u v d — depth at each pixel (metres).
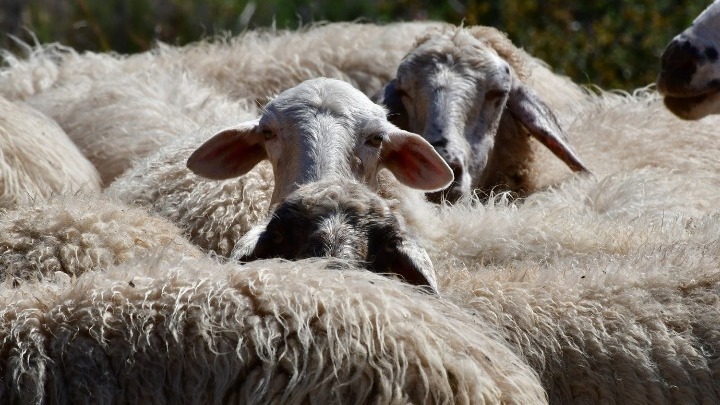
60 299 7.58
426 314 7.61
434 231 10.25
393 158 10.77
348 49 15.81
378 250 8.66
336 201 8.77
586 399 8.24
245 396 7.19
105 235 8.87
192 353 7.29
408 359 7.32
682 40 12.37
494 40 13.34
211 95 14.65
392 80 13.02
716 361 8.27
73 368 7.31
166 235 9.10
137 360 7.32
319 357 7.23
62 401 7.24
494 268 9.30
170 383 7.29
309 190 8.90
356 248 8.54
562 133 13.20
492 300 8.57
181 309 7.41
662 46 19.22
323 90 10.70
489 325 8.30
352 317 7.38
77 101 14.74
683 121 14.14
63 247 8.73
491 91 12.61
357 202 8.78
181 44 21.59
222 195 10.67
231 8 22.39
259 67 15.63
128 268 7.78
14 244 8.77
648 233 10.04
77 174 12.16
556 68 19.23
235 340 7.31
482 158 12.50
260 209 10.69
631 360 8.24
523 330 8.38
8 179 11.28
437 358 7.32
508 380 7.52
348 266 8.20
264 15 22.47
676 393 8.19
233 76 15.60
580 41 19.45
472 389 7.34
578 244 9.94
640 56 19.23
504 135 13.12
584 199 11.68
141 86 14.69
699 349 8.31
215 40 17.64
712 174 13.09
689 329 8.38
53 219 8.94
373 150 10.52
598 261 9.16
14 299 7.62
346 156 10.31
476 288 8.73
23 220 8.97
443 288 8.80
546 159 13.61
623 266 8.86
